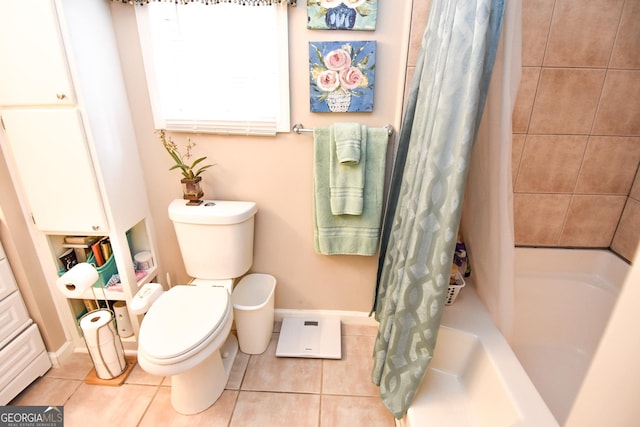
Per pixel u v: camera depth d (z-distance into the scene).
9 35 1.12
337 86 1.37
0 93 1.20
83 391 1.45
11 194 1.31
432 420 1.09
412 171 1.17
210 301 1.36
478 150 1.08
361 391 1.46
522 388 0.96
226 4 1.28
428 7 1.24
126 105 1.45
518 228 1.62
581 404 0.40
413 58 1.31
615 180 1.49
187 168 1.49
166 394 1.44
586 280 1.61
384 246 1.55
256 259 1.77
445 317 1.27
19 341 1.39
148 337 1.18
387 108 1.43
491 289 1.25
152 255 1.71
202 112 1.46
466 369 1.22
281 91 1.41
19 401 1.39
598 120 1.40
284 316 1.89
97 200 1.33
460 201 0.85
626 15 1.25
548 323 1.64
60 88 1.17
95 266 1.51
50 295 1.52
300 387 1.48
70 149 1.25
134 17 1.33
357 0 1.25
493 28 0.79
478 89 0.77
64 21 1.11
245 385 1.49
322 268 1.76
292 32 1.32
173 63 1.38
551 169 1.50
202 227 1.48
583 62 1.32
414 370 1.07
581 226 1.59
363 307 1.85
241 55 1.36
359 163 1.40
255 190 1.61
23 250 1.37
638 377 0.33
